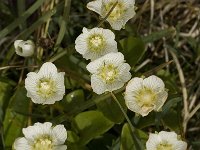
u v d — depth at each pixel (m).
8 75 0.29
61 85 0.23
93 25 0.28
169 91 0.26
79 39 0.24
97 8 0.25
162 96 0.22
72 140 0.23
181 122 0.26
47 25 0.27
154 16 0.32
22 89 0.25
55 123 0.24
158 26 0.31
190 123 0.28
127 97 0.23
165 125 0.24
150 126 0.27
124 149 0.23
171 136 0.22
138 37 0.28
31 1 0.31
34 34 0.29
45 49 0.27
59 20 0.28
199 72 0.29
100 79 0.23
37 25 0.27
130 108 0.22
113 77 0.23
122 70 0.23
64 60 0.26
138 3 0.31
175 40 0.30
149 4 0.31
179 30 0.30
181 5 0.32
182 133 0.24
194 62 0.30
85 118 0.24
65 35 0.28
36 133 0.22
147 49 0.30
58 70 0.25
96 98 0.24
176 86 0.27
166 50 0.29
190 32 0.31
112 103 0.24
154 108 0.22
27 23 0.31
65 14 0.26
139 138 0.23
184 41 0.31
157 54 0.30
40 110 0.25
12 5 0.31
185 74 0.30
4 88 0.25
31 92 0.23
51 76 0.23
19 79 0.27
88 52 0.24
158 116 0.24
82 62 0.26
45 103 0.23
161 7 0.32
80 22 0.30
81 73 0.26
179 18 0.32
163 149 0.22
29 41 0.24
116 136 0.26
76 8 0.30
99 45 0.24
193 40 0.30
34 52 0.25
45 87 0.23
